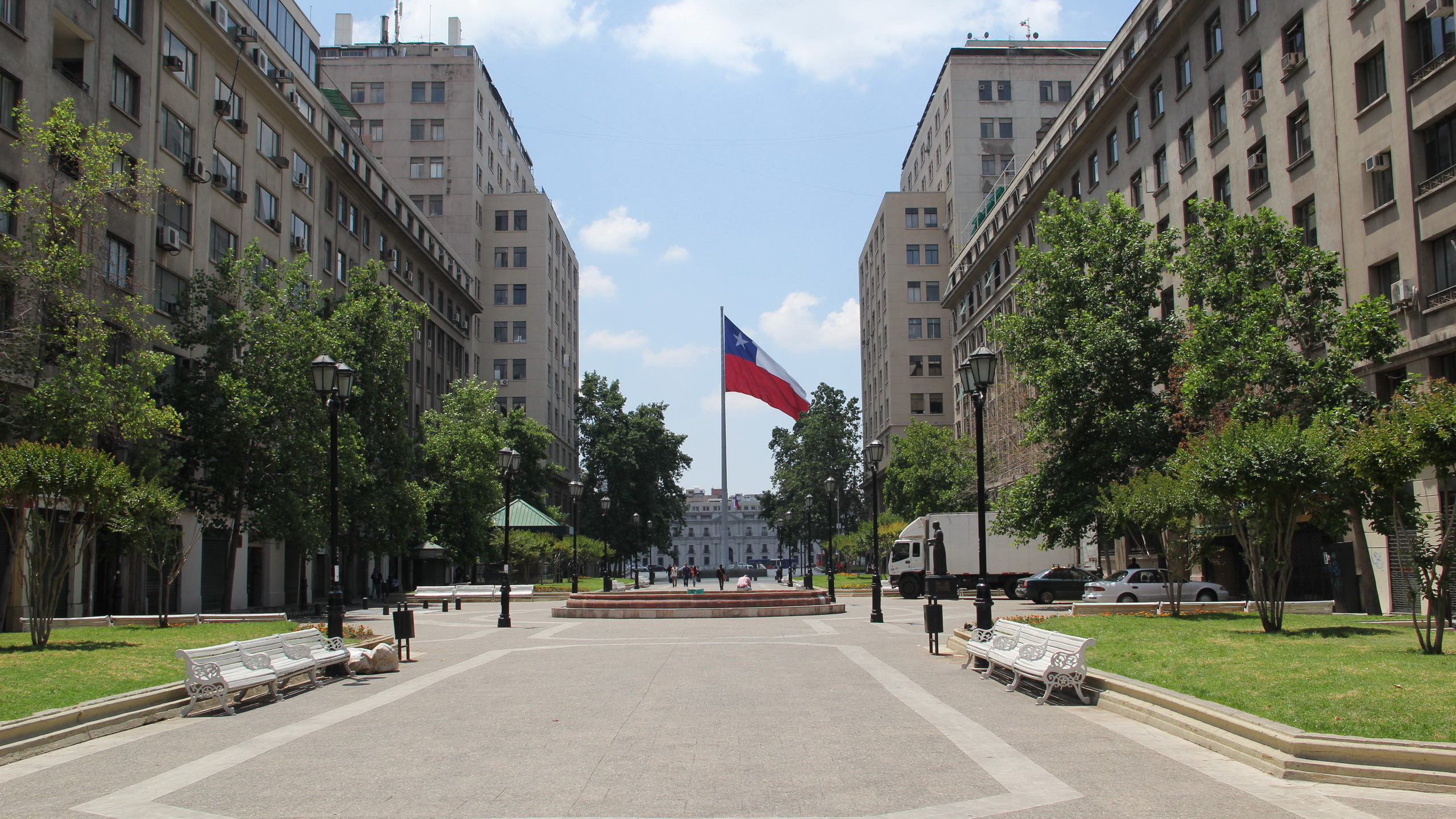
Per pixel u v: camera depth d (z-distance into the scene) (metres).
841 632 23.33
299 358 32.00
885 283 86.31
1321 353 28.89
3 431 22.80
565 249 100.88
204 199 36.84
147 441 25.48
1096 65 47.00
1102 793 7.25
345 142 52.53
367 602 43.47
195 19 35.81
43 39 27.12
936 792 7.33
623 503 76.81
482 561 56.88
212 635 19.52
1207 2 35.91
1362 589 24.12
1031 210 56.41
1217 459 17.62
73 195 22.97
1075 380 31.09
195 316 33.44
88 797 7.45
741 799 7.17
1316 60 29.14
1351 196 27.55
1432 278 24.88
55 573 17.23
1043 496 32.59
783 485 90.25
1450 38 24.22
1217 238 26.30
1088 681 12.20
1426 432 13.77
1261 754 8.02
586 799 7.19
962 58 80.00
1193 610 25.61
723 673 15.11
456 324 75.75
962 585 44.78
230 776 8.12
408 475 43.75
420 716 11.20
